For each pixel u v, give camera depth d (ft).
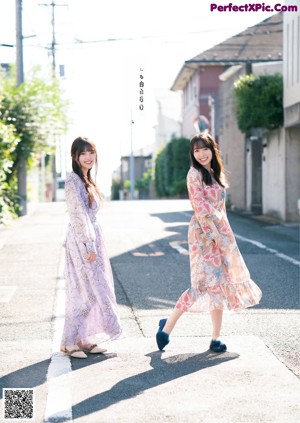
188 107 170.81
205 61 130.82
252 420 14.87
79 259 20.10
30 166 85.05
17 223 70.74
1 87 75.77
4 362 19.49
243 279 20.25
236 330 23.12
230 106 97.30
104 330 20.15
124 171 273.13
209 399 16.20
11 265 39.88
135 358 19.72
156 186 181.57
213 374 18.10
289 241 52.21
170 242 50.21
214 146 20.58
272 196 77.71
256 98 72.54
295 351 20.43
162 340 20.34
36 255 44.29
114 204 104.53
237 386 17.11
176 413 15.31
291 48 67.67
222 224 20.25
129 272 36.29
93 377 17.97
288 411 15.39
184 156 155.53
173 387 17.08
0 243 50.60
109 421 14.90
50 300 29.19
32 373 18.39
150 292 30.55
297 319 24.80
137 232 57.93
